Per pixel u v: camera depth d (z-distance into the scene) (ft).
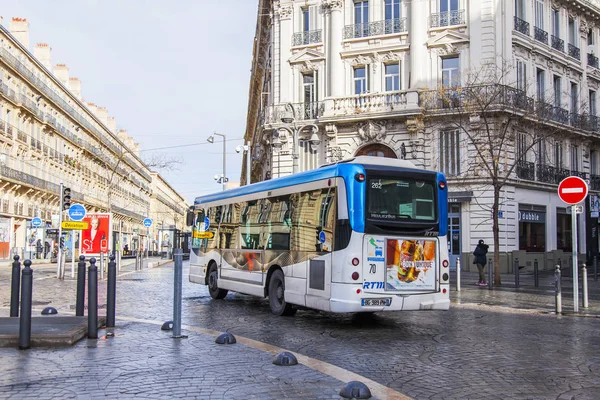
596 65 124.36
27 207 169.58
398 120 101.04
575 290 43.91
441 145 99.35
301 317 40.60
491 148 71.56
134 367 22.84
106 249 80.28
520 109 93.66
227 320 38.70
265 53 139.85
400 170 35.58
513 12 100.94
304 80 112.16
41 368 22.52
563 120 108.99
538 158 103.86
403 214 35.22
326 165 37.88
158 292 58.49
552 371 23.70
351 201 34.30
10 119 158.61
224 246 51.24
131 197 313.32
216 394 19.07
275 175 111.55
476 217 96.37
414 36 101.91
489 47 97.50
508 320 39.45
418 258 35.37
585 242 116.26
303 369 22.82
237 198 49.88
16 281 35.40
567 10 116.47
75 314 37.65
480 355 27.04
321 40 109.60
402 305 34.58
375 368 24.14
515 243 98.68
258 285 44.42
